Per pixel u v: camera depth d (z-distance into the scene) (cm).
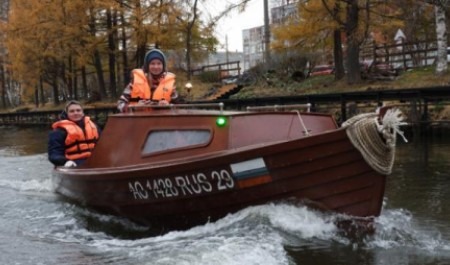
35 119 3678
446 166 1074
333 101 1736
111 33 3012
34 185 1085
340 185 594
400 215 698
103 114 2872
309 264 519
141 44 2820
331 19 2269
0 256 585
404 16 2380
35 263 557
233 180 602
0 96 6122
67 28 2991
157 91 780
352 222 599
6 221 766
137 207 684
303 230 590
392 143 579
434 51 2550
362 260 529
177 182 630
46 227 728
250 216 610
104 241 646
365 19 2153
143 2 2672
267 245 554
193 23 2688
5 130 3325
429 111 1639
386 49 2675
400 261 527
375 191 596
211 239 586
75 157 880
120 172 675
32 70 3959
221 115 646
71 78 4131
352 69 2272
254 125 655
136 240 642
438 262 523
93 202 754
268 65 3047
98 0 2753
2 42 4478
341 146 579
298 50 2700
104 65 4369
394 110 579
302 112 690
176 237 621
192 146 659
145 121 708
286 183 598
